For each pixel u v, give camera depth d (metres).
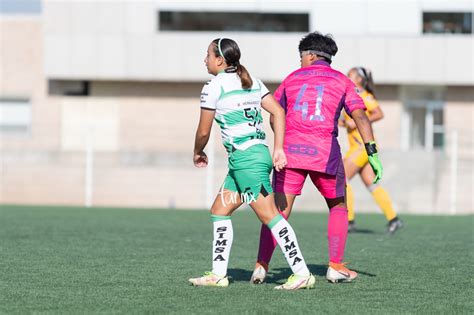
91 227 43.44
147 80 102.19
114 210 63.41
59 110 104.31
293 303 19.80
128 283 22.86
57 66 101.00
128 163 91.69
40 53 104.25
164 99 104.38
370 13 100.06
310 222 51.28
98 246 33.25
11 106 104.62
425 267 27.38
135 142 97.69
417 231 44.69
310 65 23.62
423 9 100.25
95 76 101.00
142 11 100.88
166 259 28.86
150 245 34.00
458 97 102.81
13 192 94.12
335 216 23.36
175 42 100.75
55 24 100.81
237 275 25.03
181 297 20.53
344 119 40.69
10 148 96.25
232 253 31.47
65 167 92.94
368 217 61.47
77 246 33.09
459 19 100.62
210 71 21.92
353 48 99.88
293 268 22.00
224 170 89.81
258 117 21.73
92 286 22.27
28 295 20.75
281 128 21.84
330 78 23.12
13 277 23.94
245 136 21.48
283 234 21.81
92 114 104.31
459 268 27.14
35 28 104.19
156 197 91.19
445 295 21.38
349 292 21.64
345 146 78.50
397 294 21.44
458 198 85.88
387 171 86.31
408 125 103.56
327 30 100.31
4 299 20.14
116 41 100.75
